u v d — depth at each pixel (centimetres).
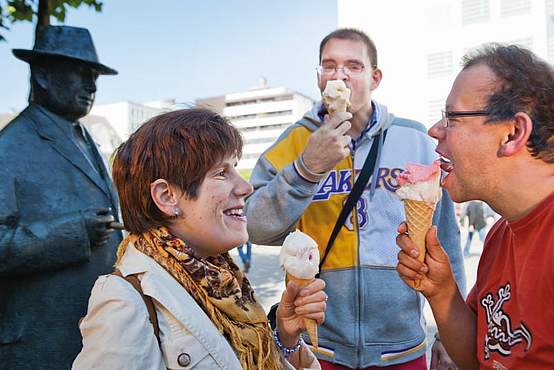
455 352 175
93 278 251
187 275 136
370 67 255
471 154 142
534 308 131
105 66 269
